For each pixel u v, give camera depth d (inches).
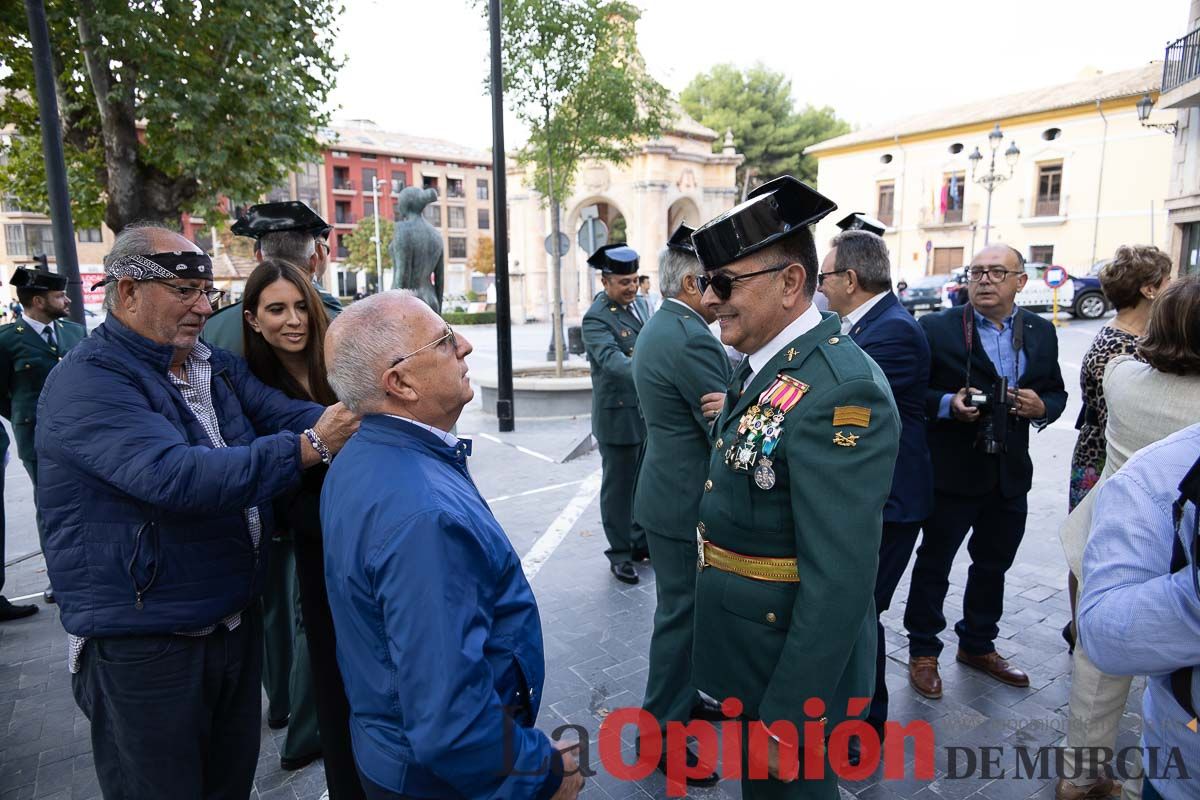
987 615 132.3
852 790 103.3
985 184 1253.1
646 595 170.9
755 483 70.4
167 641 74.1
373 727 55.7
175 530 72.3
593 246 448.5
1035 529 208.2
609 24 425.4
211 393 85.4
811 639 64.5
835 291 113.1
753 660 72.4
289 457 70.9
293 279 94.4
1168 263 113.8
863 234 111.7
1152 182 1121.4
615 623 156.8
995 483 123.6
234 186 340.2
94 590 71.0
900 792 103.0
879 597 111.0
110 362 71.5
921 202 1385.3
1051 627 150.7
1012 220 1274.6
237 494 68.4
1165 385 81.7
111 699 73.9
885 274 110.9
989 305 123.8
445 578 51.3
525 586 61.4
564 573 184.4
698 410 105.1
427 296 253.0
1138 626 47.9
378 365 58.1
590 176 1206.3
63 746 118.3
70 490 70.5
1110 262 119.2
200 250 76.5
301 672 107.7
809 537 65.0
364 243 1867.6
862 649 74.0
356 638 55.6
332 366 60.0
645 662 140.6
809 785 69.2
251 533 78.7
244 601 78.1
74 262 204.5
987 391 122.1
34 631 159.2
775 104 1796.3
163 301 73.0
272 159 358.9
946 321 128.3
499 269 344.2
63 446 68.3
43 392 71.9
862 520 64.0
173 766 76.3
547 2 405.4
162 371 76.0
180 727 75.9
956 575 179.5
